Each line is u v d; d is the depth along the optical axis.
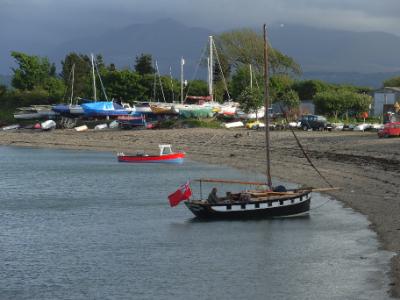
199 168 96.25
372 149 96.88
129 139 146.12
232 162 100.88
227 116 170.12
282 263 39.75
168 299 33.94
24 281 37.56
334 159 90.69
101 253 43.59
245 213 52.69
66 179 86.69
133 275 38.25
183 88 196.75
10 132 178.25
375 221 50.09
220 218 53.00
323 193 63.72
